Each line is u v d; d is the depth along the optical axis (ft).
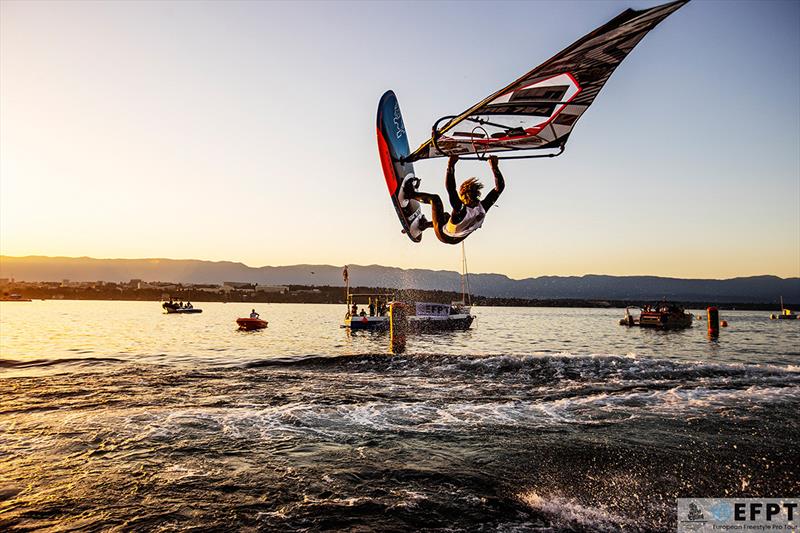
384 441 33.94
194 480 27.20
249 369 65.05
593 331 208.74
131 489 25.99
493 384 53.52
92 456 30.91
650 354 106.42
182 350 105.09
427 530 21.72
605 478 27.43
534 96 17.19
